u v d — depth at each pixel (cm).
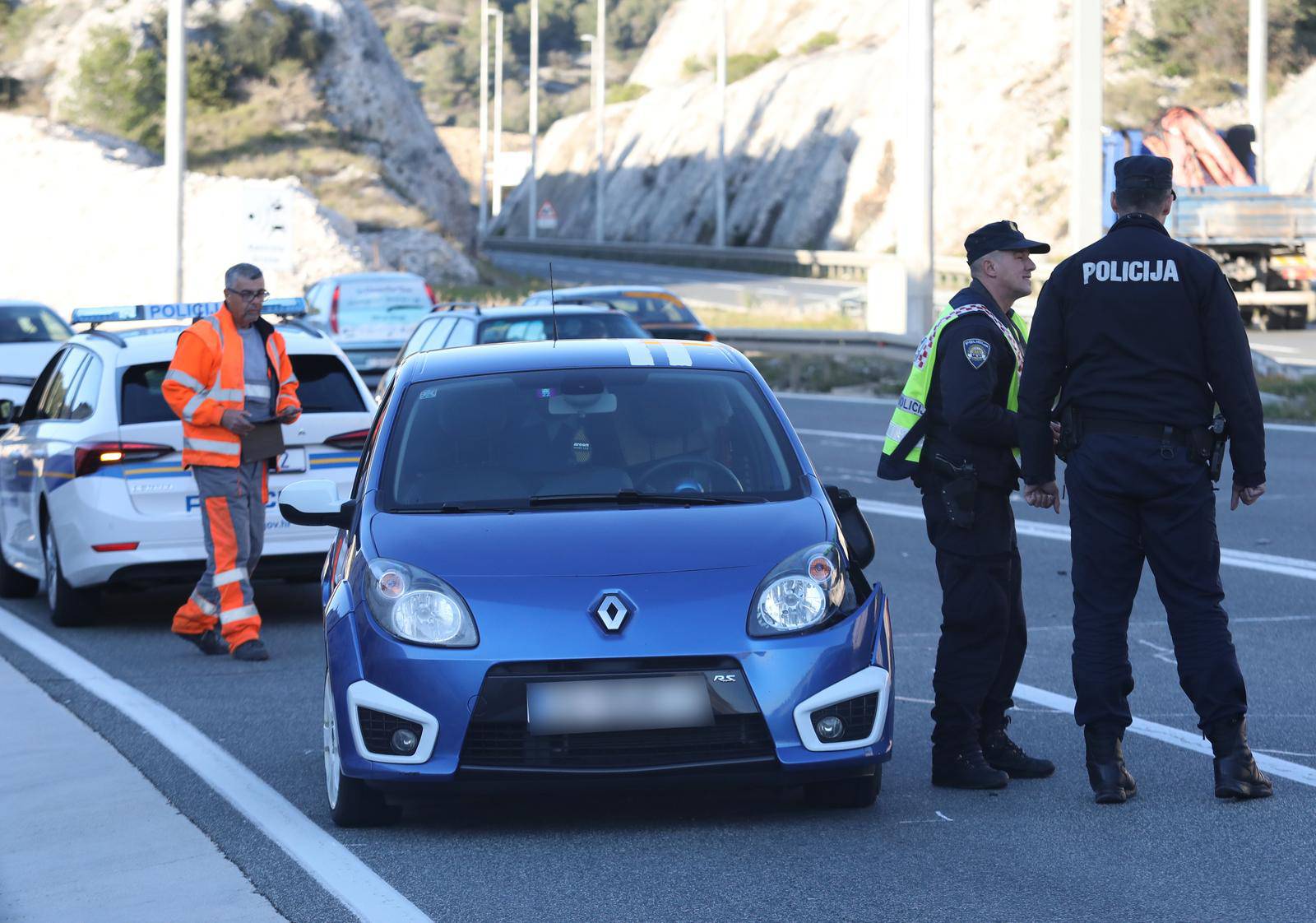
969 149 14300
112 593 2725
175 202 6103
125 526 2230
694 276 13712
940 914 1055
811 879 1134
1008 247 1389
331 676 1271
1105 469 1318
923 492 1405
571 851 1219
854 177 16512
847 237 16175
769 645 1226
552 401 1477
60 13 15912
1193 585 1324
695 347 1588
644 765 1212
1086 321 1327
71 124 13838
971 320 1373
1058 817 1284
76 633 2311
